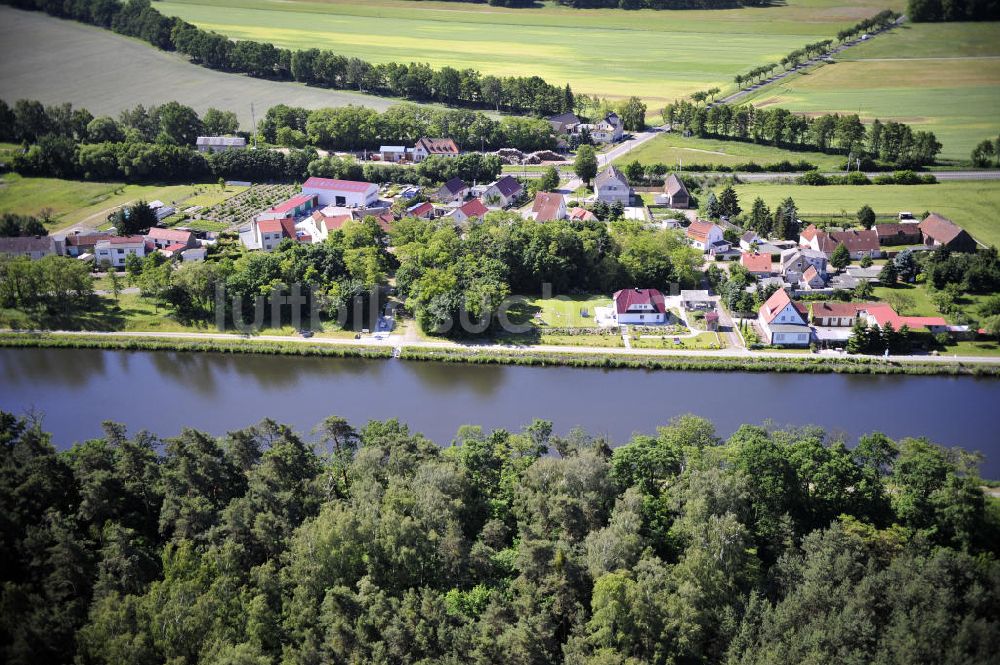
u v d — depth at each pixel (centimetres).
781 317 19350
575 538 11812
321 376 18750
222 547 11350
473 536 12325
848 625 10231
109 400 17850
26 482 11969
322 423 14625
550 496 12262
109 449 13238
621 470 13100
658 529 12038
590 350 19375
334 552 11038
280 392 18075
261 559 11681
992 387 17875
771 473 12581
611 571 10956
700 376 18412
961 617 10494
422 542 11312
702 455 13175
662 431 14438
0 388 18275
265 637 10306
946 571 10744
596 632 10144
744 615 10731
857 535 11581
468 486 12812
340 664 9794
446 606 10369
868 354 19025
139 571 11162
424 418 16950
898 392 17688
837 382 18100
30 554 11100
